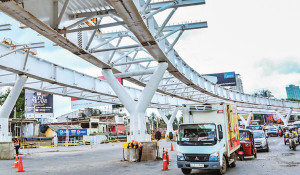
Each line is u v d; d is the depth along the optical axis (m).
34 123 47.00
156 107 41.84
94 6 12.00
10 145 20.42
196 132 11.12
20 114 57.53
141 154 16.72
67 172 12.81
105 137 56.88
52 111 56.66
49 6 10.70
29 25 10.16
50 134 49.34
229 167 13.05
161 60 17.03
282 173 10.87
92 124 59.00
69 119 61.72
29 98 55.44
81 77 22.77
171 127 46.25
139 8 11.63
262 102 47.16
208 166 10.47
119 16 11.17
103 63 16.64
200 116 12.09
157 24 15.32
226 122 11.90
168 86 29.44
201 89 29.45
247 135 16.39
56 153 26.25
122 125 69.25
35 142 43.50
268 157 17.00
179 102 42.75
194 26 14.92
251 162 14.83
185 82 25.89
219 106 11.93
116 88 17.59
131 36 15.03
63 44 12.80
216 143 10.67
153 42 13.46
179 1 12.06
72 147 39.22
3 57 16.23
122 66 20.36
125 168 13.65
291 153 18.81
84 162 17.19
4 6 8.64
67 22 12.29
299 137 25.97
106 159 18.75
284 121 64.38
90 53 14.54
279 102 52.09
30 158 20.86
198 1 11.85
